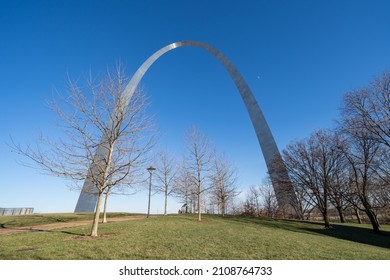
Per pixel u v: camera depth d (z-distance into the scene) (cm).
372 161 2314
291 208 3428
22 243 932
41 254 741
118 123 1256
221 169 3481
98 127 1253
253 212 4316
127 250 817
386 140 2109
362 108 2212
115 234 1207
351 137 2342
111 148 1241
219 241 1082
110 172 1255
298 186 2769
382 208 2609
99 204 1183
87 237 1091
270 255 841
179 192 3119
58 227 1698
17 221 2003
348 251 1055
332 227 2438
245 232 1519
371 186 2389
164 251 825
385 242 1788
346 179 2608
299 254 887
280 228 2136
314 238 1526
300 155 2706
